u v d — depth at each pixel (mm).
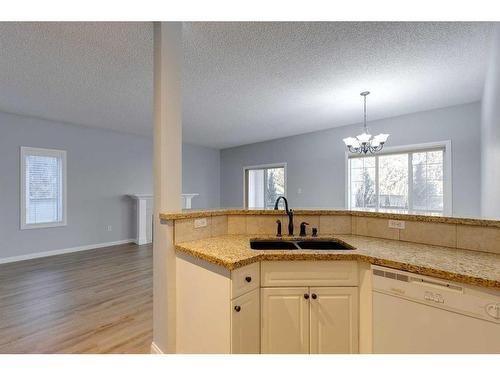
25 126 4586
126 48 2402
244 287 1453
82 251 5184
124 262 4398
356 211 2115
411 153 4758
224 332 1433
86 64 2709
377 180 5195
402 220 1867
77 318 2480
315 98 3789
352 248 1709
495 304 1098
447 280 1209
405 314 1322
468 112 4105
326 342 1510
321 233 2148
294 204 6422
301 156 6289
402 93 3639
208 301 1535
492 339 1104
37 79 3070
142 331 2262
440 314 1222
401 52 2525
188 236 1861
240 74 2986
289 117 4809
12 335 2180
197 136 6449
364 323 1480
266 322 1522
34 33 2154
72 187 5160
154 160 1875
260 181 7512
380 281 1410
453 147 4246
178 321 1782
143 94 3562
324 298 1513
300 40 2311
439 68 2869
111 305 2768
